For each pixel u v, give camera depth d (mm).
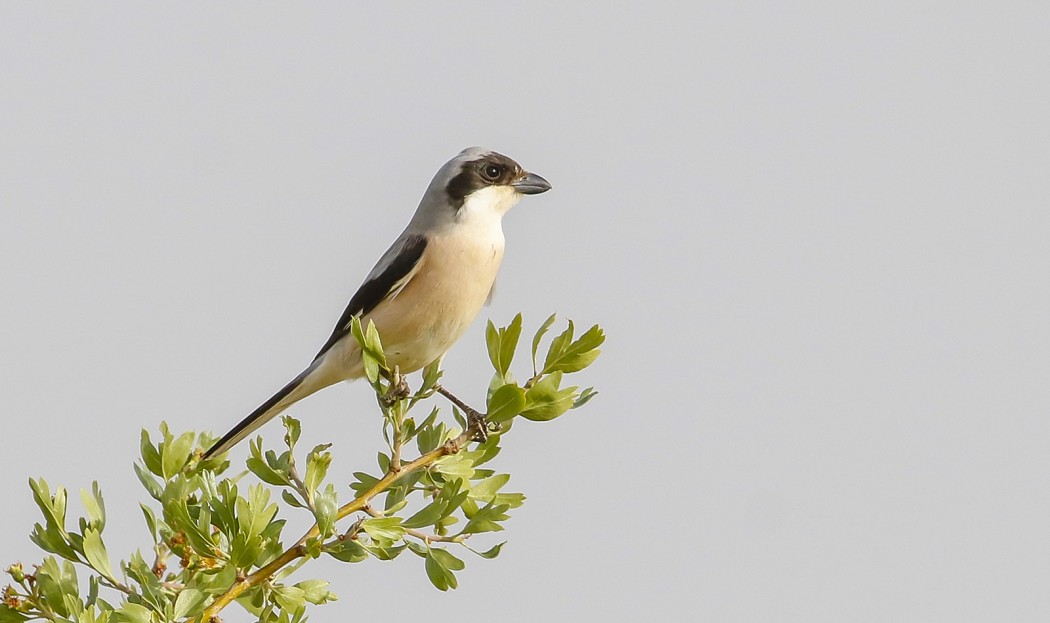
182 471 8594
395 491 8781
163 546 8180
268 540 7812
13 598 7336
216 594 7555
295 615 7688
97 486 8023
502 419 8742
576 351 8922
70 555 7750
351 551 7895
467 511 8859
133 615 7207
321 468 7965
